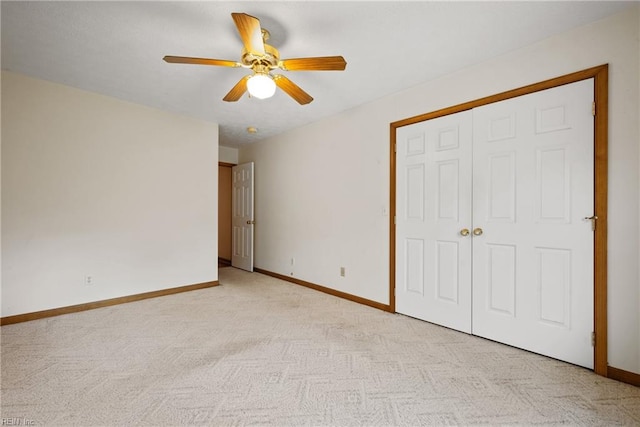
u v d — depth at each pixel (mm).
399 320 2764
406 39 2041
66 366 1896
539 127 2070
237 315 2887
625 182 1742
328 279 3709
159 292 3527
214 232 4051
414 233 2811
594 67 1840
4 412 1457
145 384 1708
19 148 2613
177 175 3680
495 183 2283
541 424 1411
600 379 1773
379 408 1523
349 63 2363
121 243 3227
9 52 2234
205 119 3881
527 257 2127
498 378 1791
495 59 2271
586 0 1658
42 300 2738
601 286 1810
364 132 3264
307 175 4051
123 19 1833
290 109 3471
